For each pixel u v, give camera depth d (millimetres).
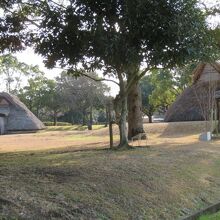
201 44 11336
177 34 10555
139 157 12273
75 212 6941
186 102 37656
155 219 7773
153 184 9297
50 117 79312
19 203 6719
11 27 14336
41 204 6852
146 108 69438
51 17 11562
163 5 10484
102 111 78000
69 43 11734
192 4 10945
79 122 77875
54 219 6543
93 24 10797
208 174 11555
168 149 15211
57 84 69938
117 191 8305
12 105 51281
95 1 10672
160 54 10734
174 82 54500
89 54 11539
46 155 13984
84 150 15789
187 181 10328
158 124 34750
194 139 23266
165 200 8703
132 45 10664
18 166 10195
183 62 11125
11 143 24984
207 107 26891
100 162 10836
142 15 10406
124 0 10328
